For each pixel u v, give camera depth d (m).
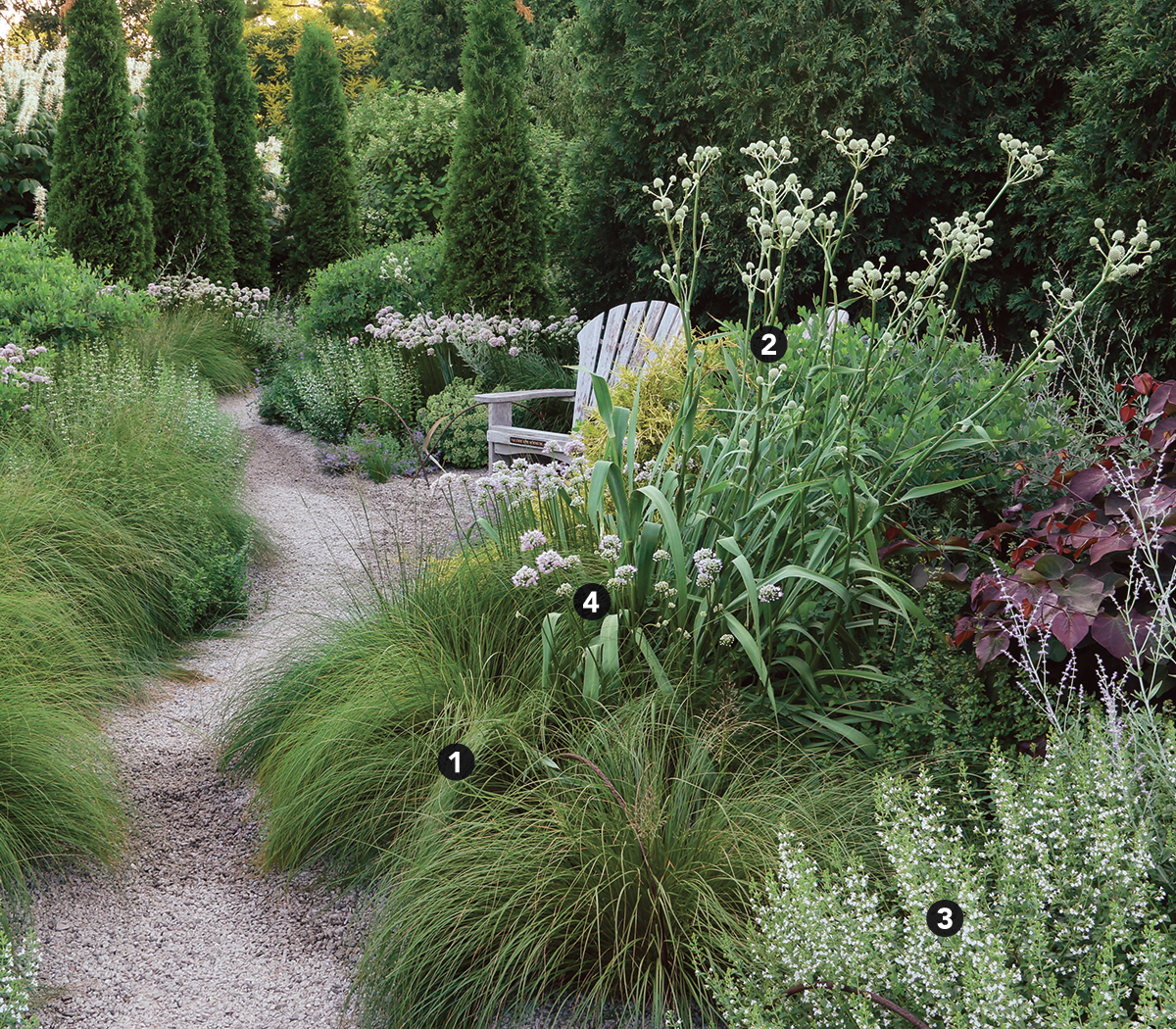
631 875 2.26
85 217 9.60
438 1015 2.19
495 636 3.20
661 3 7.29
